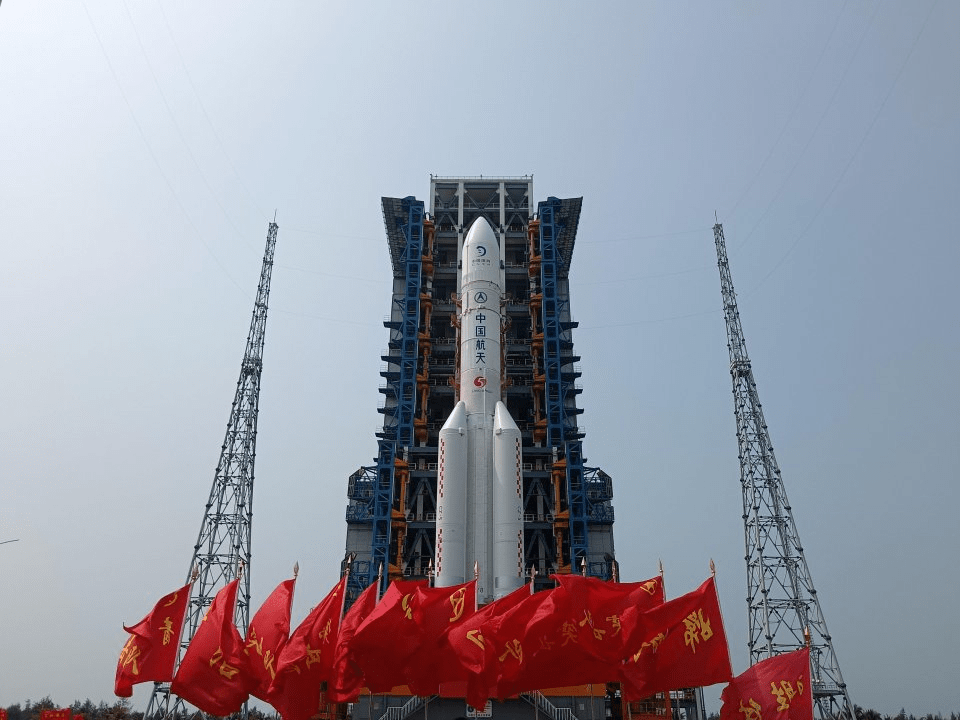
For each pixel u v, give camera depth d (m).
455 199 90.19
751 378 64.75
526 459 73.94
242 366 68.69
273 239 75.00
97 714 104.81
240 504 63.38
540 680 27.52
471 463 62.12
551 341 79.06
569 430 75.12
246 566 61.16
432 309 83.56
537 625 27.34
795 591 56.97
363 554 71.56
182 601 30.42
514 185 90.62
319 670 28.00
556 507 70.31
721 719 27.58
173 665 29.55
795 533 58.94
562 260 86.94
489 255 70.31
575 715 54.53
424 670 28.47
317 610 28.92
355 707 56.38
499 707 55.25
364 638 27.94
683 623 27.64
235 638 27.77
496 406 64.12
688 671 27.22
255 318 71.19
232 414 66.62
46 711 45.66
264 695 27.47
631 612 27.89
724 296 68.38
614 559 68.12
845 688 53.03
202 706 27.12
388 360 79.38
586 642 27.16
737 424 63.78
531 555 70.81
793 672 27.17
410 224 83.75
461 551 58.81
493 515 60.34
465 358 66.62
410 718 55.38
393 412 77.38
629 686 27.45
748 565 59.41
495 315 68.31
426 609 29.06
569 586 27.80
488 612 28.55
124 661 29.39
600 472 74.12
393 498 69.94
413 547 69.88
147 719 52.59
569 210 86.06
